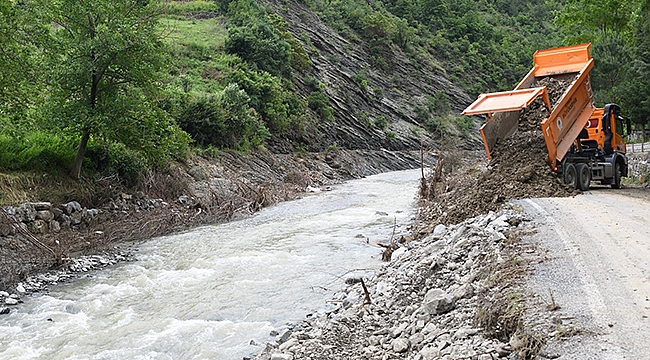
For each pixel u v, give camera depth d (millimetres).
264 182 28828
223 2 56219
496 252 8359
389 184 33438
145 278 11641
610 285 6309
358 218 19125
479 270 7840
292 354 6762
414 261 10305
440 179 22281
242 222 19281
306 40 57531
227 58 41875
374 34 71875
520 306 5855
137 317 9250
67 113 16656
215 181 24688
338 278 11016
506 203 12469
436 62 79625
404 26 77500
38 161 16922
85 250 14586
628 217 10344
